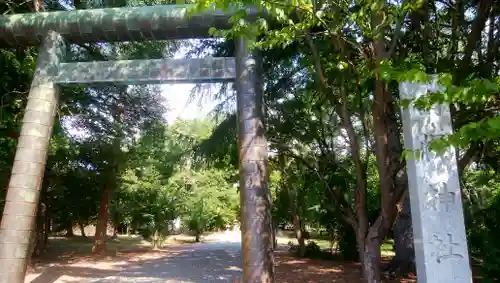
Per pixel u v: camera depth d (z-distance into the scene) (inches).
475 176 524.1
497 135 98.0
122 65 316.2
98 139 610.9
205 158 527.5
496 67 277.7
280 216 741.9
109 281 424.5
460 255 166.6
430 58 255.0
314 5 195.9
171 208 826.2
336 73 281.0
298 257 636.1
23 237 287.7
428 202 170.9
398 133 298.0
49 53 322.0
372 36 210.5
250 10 271.4
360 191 265.9
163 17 319.0
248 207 289.7
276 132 459.8
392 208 232.8
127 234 1186.0
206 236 1232.8
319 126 437.1
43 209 617.6
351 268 505.7
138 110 605.9
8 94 404.8
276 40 202.8
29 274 465.4
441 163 173.8
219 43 441.4
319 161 432.5
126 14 322.7
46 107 312.7
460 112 225.9
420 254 169.9
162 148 690.8
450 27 297.0
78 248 765.9
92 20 323.3
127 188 735.7
